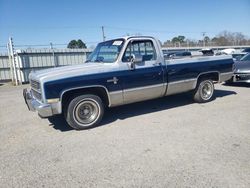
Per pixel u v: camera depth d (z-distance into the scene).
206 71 7.01
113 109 6.98
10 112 7.41
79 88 5.10
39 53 19.23
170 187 3.02
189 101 7.52
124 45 5.63
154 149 4.13
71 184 3.20
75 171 3.53
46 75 5.00
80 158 3.93
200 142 4.34
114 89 5.51
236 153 3.84
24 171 3.59
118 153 4.04
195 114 6.11
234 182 3.05
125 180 3.22
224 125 5.18
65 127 5.58
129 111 6.70
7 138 5.02
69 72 5.07
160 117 6.00
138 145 4.33
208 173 3.29
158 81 6.12
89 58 6.74
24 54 18.50
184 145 4.23
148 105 7.27
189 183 3.08
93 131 5.21
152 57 6.08
